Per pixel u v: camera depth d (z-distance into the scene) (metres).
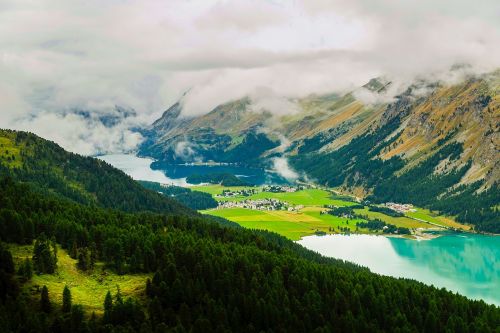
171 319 174.00
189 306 183.50
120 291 185.88
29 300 170.00
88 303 176.25
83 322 162.88
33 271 184.25
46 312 165.88
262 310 185.25
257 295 190.25
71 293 179.38
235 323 181.12
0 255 178.62
